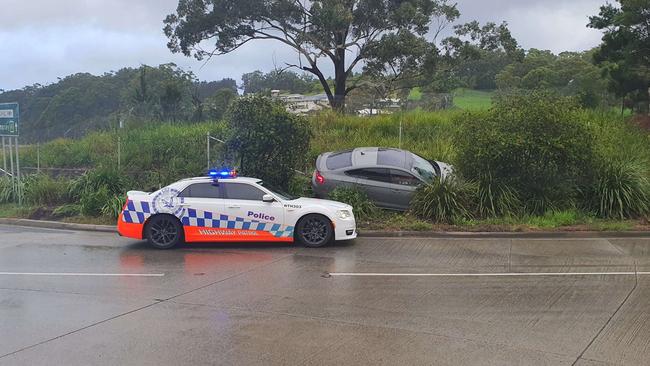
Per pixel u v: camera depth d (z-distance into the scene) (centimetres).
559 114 1366
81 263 963
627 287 800
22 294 760
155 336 588
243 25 3016
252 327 616
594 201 1401
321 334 594
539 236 1238
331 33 2995
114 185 1541
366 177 1364
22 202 1616
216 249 1091
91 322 636
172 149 1797
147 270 906
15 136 1623
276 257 1012
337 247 1112
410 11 2864
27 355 538
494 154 1370
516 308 695
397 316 659
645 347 558
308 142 1493
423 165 1431
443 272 895
